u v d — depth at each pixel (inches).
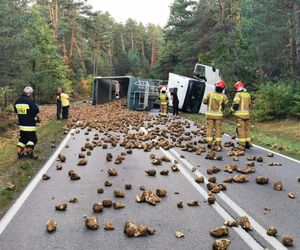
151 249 193.9
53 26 2154.3
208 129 505.4
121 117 896.3
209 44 1736.0
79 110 1172.5
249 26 904.3
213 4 1772.9
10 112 1040.8
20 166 375.9
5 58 994.7
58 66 1724.9
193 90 1071.0
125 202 269.3
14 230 219.1
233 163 408.2
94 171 361.4
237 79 1002.7
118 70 3917.3
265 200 276.8
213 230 209.8
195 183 321.1
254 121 839.7
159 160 394.0
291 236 212.4
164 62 2311.8
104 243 201.3
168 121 852.6
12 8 1075.9
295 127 700.0
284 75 936.3
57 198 277.1
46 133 624.4
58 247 196.9
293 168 386.6
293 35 874.8
